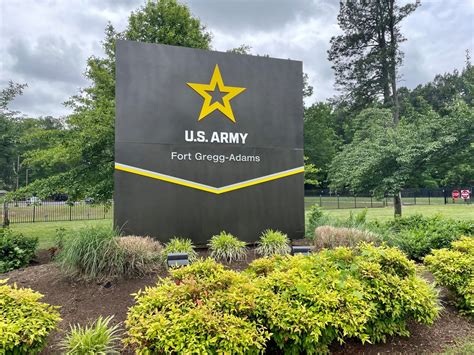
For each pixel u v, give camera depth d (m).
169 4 11.75
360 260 3.48
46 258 6.57
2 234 6.32
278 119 6.76
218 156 6.30
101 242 4.48
